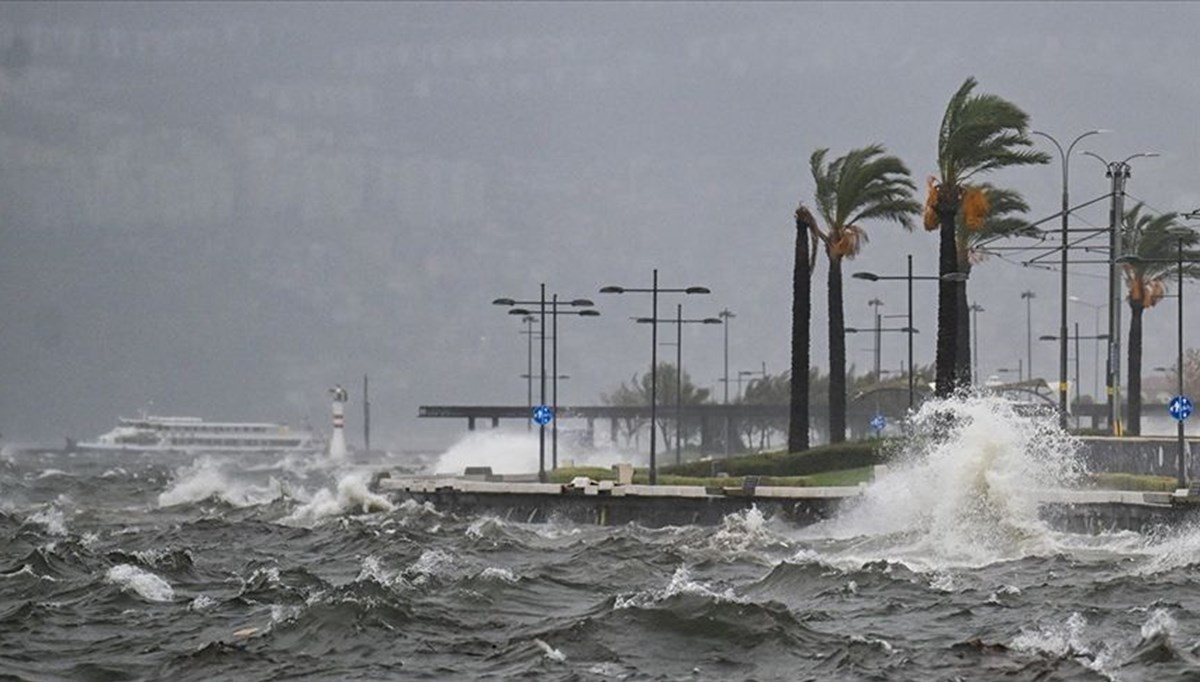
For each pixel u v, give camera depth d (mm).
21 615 122438
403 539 189875
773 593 136750
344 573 157375
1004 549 171875
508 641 109000
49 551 163250
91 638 113688
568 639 107812
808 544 182500
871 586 137750
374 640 109625
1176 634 107188
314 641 109438
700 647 105312
